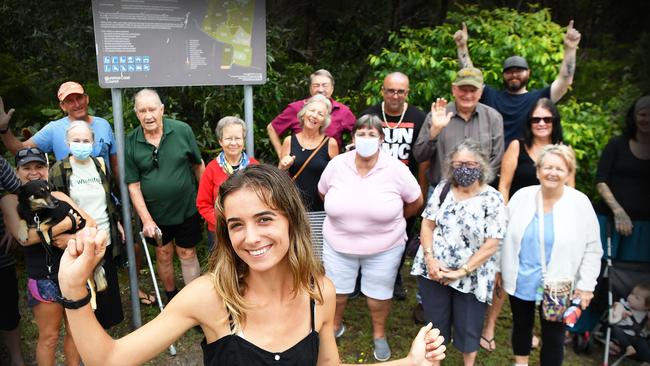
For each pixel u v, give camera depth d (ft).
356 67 28.22
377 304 11.15
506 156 11.37
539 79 18.21
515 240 9.68
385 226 10.48
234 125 11.04
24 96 19.85
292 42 25.08
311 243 4.93
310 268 4.88
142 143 11.25
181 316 4.66
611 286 11.23
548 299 9.32
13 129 18.02
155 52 10.98
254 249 4.47
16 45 21.57
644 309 10.96
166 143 11.39
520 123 13.73
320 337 5.24
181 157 11.55
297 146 12.41
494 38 18.61
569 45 12.79
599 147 17.84
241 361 4.69
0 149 16.90
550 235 9.34
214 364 4.77
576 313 9.22
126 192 11.51
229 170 11.13
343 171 10.60
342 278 11.04
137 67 10.88
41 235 8.64
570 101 20.01
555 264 9.32
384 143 13.12
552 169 9.12
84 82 20.54
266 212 4.47
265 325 4.79
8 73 19.89
